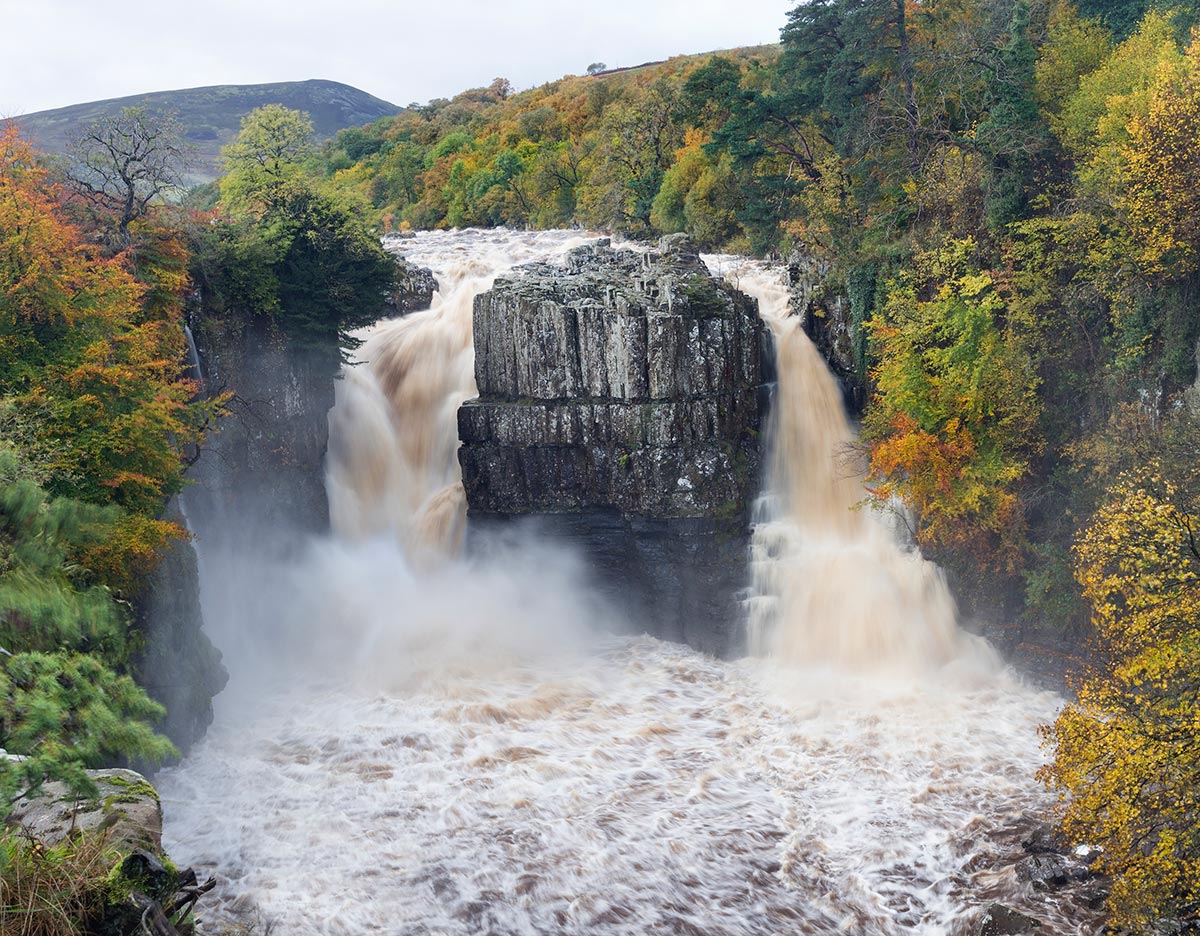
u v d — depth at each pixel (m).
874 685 46.28
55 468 31.70
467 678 46.62
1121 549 28.97
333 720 42.22
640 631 54.34
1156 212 40.88
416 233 97.81
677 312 50.00
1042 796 35.31
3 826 15.26
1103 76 50.69
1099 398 46.72
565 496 53.03
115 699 18.73
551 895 30.38
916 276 50.44
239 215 52.69
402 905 29.62
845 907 29.89
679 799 36.09
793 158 71.31
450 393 57.81
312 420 53.78
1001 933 26.98
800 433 55.88
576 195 107.94
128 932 14.66
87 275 36.97
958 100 58.34
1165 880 23.78
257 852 32.19
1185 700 25.33
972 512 47.56
